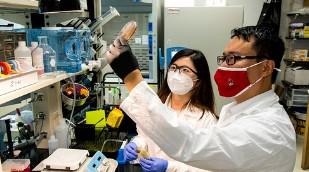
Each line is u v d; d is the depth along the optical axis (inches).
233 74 36.1
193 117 58.6
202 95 62.5
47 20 69.8
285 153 31.5
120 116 71.3
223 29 120.4
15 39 51.3
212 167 29.9
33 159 60.2
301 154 130.4
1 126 56.9
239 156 29.3
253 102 37.1
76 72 63.3
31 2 50.2
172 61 63.4
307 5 154.3
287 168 32.8
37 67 52.7
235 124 32.6
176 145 29.0
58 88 69.4
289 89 158.4
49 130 68.2
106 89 94.5
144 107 29.1
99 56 80.7
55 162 53.6
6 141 58.0
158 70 126.9
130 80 29.6
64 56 63.1
